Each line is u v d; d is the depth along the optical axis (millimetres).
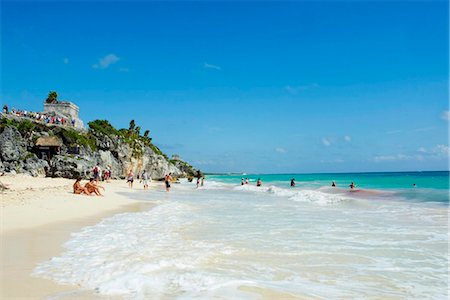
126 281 6906
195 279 7148
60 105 69188
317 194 31203
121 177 69062
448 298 6566
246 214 18812
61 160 47312
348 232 13188
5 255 8891
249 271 7965
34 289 6410
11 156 44156
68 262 8289
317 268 8375
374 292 6848
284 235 12492
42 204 19094
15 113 56062
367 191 39719
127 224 14539
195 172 129250
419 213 19328
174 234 12383
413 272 8164
